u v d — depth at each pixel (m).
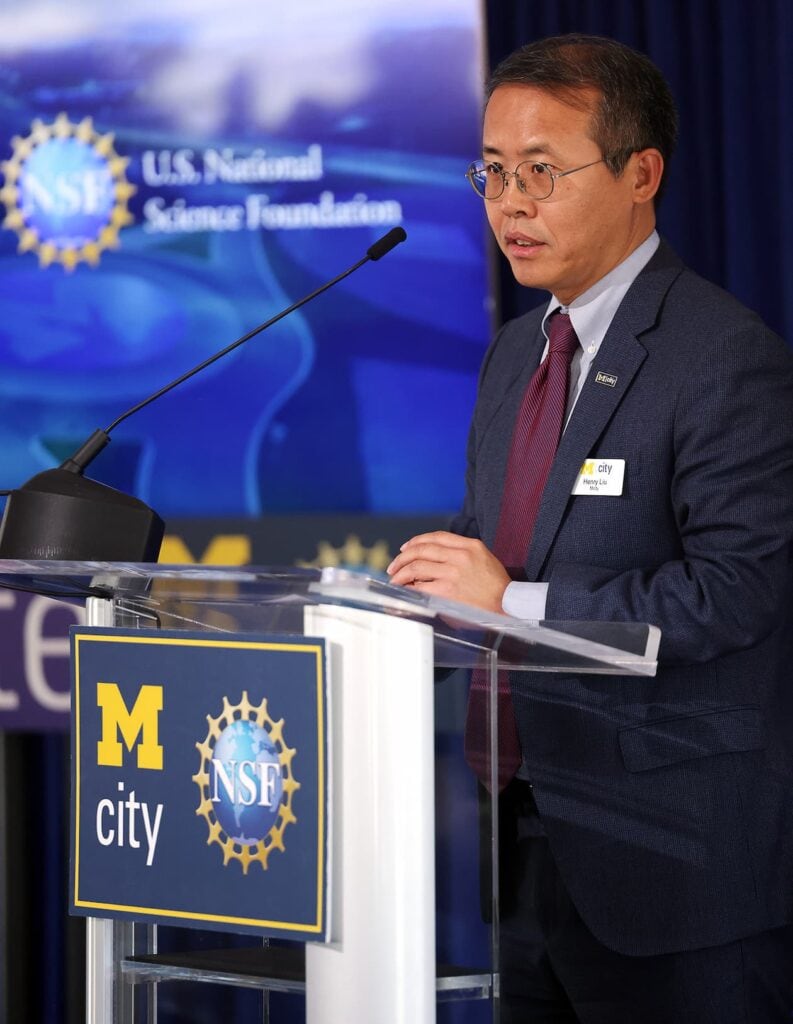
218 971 4.83
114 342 11.52
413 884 4.48
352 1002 4.48
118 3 11.44
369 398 11.20
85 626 5.00
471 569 6.15
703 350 6.33
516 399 7.20
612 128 6.51
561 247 6.56
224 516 11.37
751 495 6.16
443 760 4.60
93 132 11.52
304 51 11.20
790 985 6.50
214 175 11.37
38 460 11.61
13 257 11.62
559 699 6.25
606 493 6.44
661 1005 6.22
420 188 11.09
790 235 11.19
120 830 4.91
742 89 11.34
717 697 6.34
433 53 11.02
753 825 6.30
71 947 12.68
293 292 11.28
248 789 4.64
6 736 12.34
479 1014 4.55
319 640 4.50
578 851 6.18
